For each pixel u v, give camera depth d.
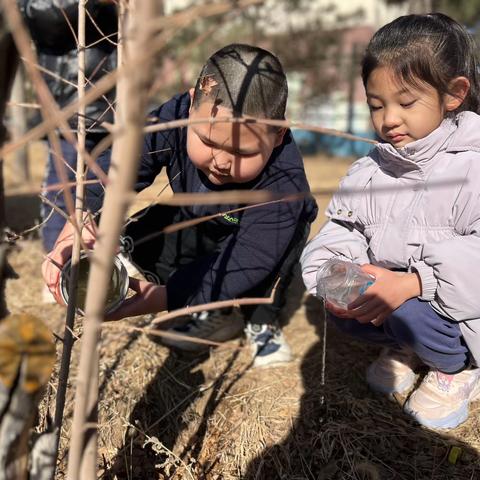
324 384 1.92
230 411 1.86
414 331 1.62
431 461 1.63
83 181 1.10
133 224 2.01
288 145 1.73
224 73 1.38
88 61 2.35
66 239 1.47
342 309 1.64
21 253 2.99
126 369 1.98
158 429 1.79
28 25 2.31
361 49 10.87
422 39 1.46
